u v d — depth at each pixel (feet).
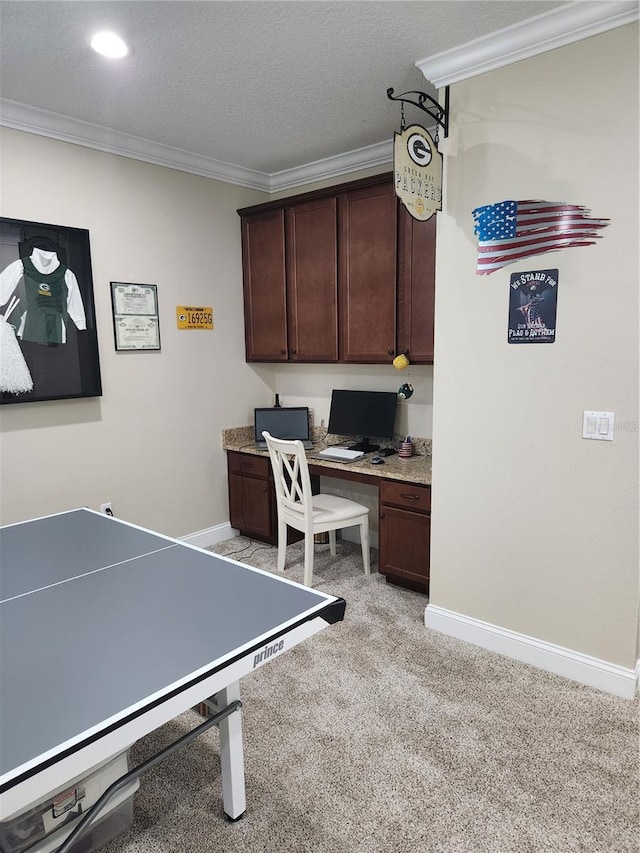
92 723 3.40
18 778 2.98
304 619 4.70
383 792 5.76
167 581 5.46
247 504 12.87
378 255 10.45
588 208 6.66
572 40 6.50
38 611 4.82
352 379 12.59
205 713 5.43
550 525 7.47
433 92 8.44
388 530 10.18
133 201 10.71
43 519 7.56
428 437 11.40
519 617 7.97
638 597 6.97
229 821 5.45
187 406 12.16
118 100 8.73
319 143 10.84
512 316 7.39
